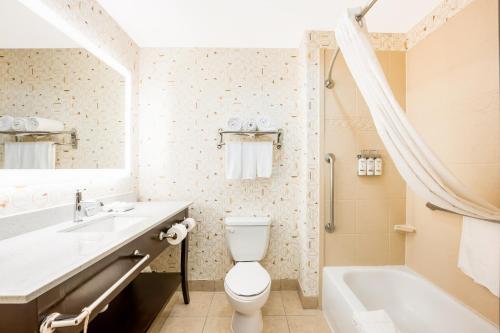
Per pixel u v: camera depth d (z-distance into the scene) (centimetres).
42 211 121
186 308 194
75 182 149
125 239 101
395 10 172
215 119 220
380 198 197
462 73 145
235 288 150
